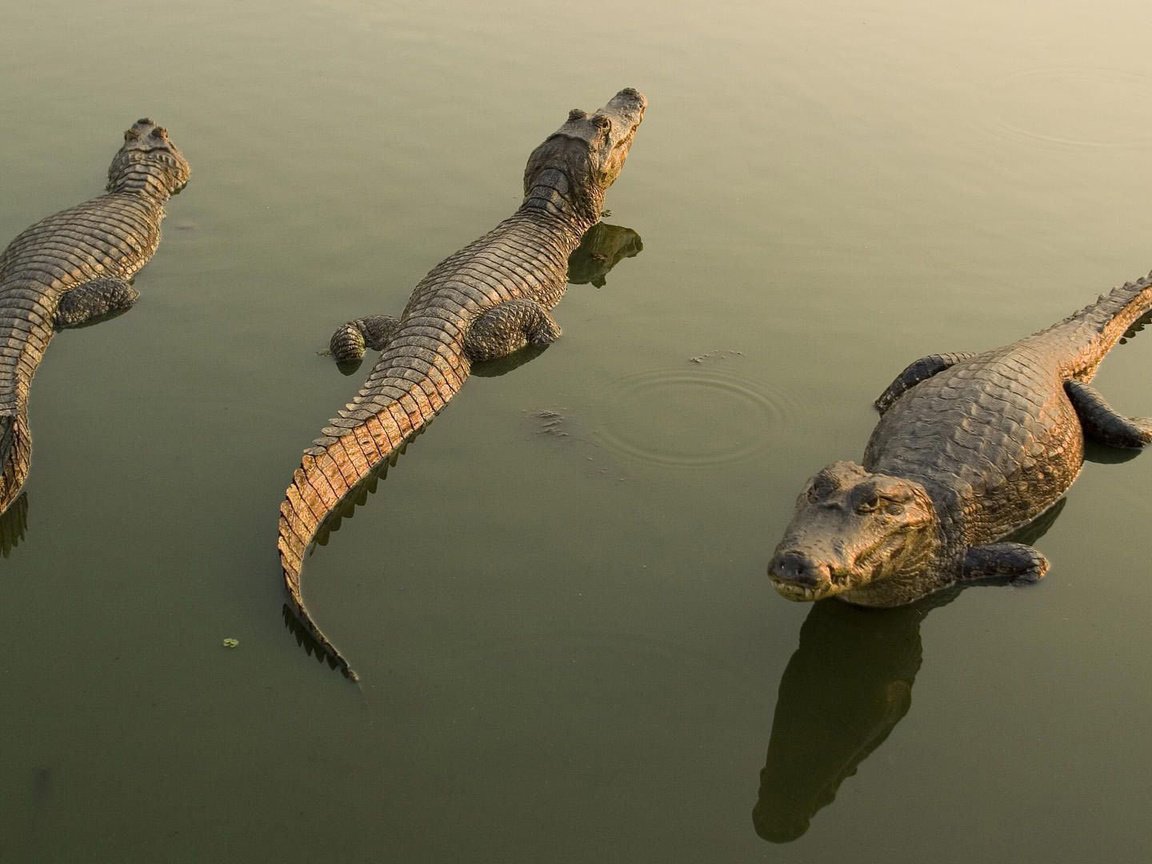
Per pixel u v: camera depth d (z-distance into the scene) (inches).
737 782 253.0
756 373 403.5
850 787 252.5
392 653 285.3
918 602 300.5
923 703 273.4
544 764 255.9
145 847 235.6
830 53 667.4
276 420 380.8
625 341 429.4
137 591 305.9
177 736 261.6
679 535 326.6
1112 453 362.0
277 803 245.6
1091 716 267.7
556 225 510.6
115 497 342.6
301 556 320.2
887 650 289.0
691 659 284.0
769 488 345.7
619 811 245.3
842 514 267.0
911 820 243.6
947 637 291.1
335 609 300.2
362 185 542.9
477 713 268.5
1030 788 250.1
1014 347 374.3
